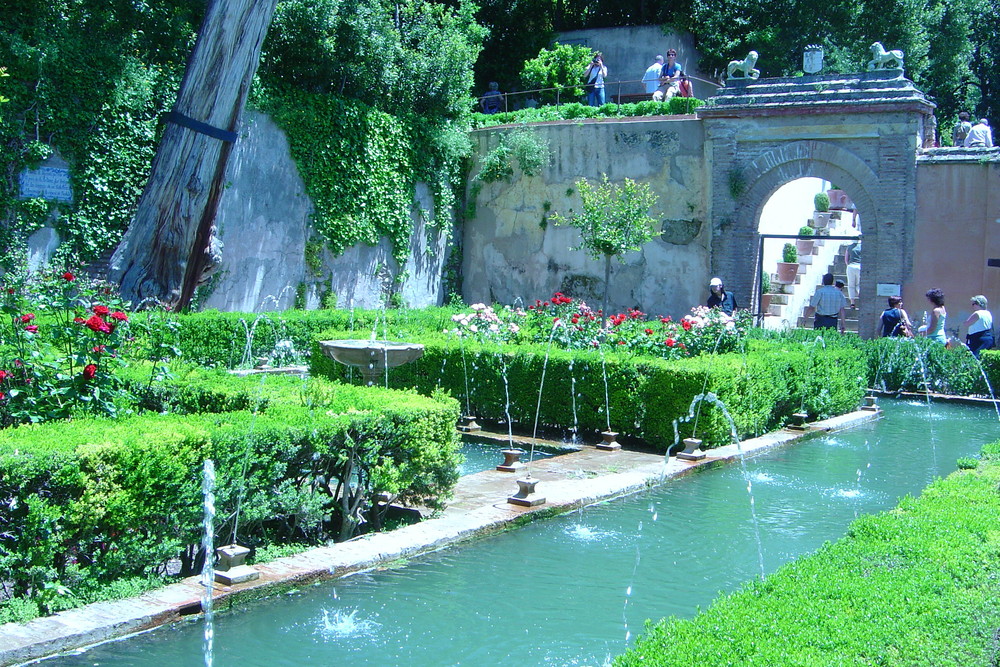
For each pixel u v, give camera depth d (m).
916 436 10.38
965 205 14.95
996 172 14.73
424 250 18.80
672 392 8.92
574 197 18.19
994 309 14.83
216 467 4.99
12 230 12.37
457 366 10.48
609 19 25.31
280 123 15.76
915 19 22.59
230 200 15.06
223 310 15.05
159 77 14.05
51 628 4.09
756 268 16.78
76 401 6.02
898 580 3.88
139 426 5.02
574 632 4.47
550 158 18.42
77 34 13.16
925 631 3.33
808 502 7.18
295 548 5.39
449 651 4.21
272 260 15.83
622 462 8.31
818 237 15.99
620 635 4.45
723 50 23.61
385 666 4.04
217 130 13.13
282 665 4.01
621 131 17.58
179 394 6.77
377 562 5.32
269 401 6.22
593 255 16.80
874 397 12.38
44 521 4.33
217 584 4.73
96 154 13.23
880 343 13.87
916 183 15.23
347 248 17.16
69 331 6.18
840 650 3.09
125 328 6.77
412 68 18.02
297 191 16.19
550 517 6.46
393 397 6.44
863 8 22.67
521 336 11.35
